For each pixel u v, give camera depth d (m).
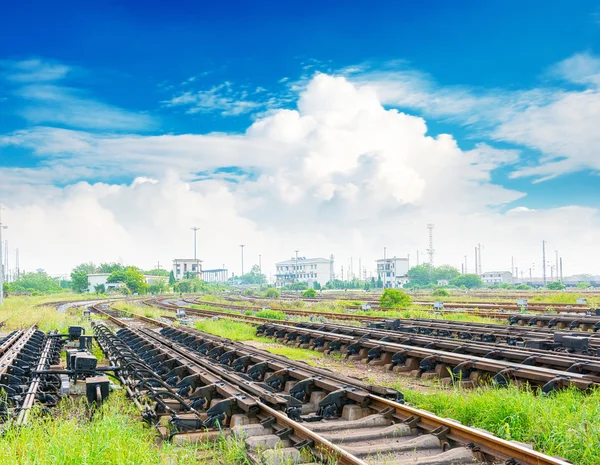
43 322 29.75
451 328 19.56
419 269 148.25
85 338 16.59
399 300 35.31
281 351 18.08
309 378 10.15
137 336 19.38
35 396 9.90
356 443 7.27
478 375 11.74
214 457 6.96
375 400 8.65
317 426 7.86
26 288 115.69
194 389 11.07
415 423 7.69
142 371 10.70
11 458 6.17
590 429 7.03
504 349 13.23
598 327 20.66
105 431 7.00
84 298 78.44
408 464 6.14
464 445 6.76
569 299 38.50
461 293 78.62
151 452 6.81
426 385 12.17
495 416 8.23
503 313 27.48
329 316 30.36
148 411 8.57
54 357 17.03
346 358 16.47
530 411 8.01
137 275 98.25
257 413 8.37
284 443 7.26
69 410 9.27
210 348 17.08
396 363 14.37
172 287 116.75
